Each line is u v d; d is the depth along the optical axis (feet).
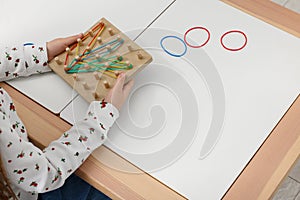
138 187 3.41
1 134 3.30
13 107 3.70
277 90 3.76
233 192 3.34
